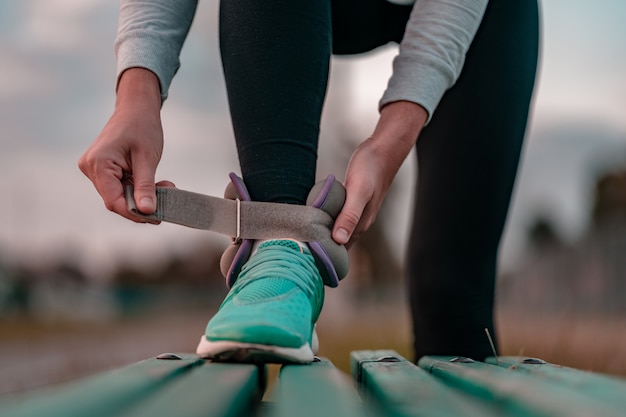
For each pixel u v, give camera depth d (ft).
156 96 5.41
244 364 4.27
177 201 4.95
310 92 5.35
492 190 6.84
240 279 4.91
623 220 40.52
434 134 7.00
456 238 6.98
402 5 7.30
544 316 25.67
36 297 113.60
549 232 64.80
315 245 5.08
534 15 7.14
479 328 7.18
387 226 48.57
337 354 14.83
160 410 2.49
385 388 3.17
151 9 5.66
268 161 5.25
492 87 6.70
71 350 28.32
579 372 3.70
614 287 38.29
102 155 4.84
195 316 70.13
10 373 17.29
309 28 5.33
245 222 5.12
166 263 113.19
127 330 48.19
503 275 46.88
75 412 2.30
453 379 3.83
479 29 6.73
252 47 5.30
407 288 7.77
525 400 2.58
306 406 2.74
